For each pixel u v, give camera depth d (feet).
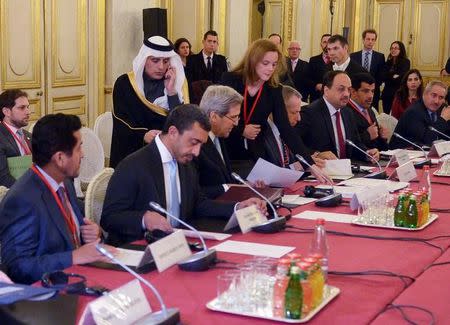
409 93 24.21
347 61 24.93
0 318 5.91
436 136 20.52
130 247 8.49
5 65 20.18
